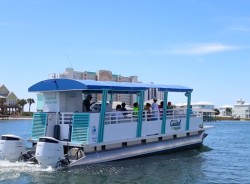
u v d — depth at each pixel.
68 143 19.06
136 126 21.84
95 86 19.25
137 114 22.00
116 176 16.83
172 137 24.64
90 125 18.94
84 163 18.56
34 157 18.86
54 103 20.86
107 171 17.80
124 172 17.80
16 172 16.92
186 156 24.16
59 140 19.72
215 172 18.92
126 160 20.97
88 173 17.19
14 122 110.06
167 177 17.17
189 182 16.36
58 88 20.06
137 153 21.67
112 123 20.33
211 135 56.28
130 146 21.42
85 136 18.75
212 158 24.00
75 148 18.92
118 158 20.44
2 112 138.38
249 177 17.78
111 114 20.30
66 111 20.91
